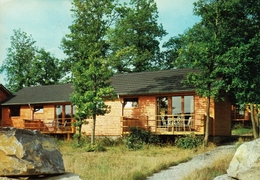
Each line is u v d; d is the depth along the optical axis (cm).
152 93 2656
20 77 5497
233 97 2853
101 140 2616
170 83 2694
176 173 1441
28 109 3362
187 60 2327
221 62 2214
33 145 655
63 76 5372
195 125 2378
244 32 2433
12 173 623
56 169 662
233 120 3762
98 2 2548
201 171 1400
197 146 2231
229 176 798
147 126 2675
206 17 2308
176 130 2478
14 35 5466
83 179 1297
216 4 2289
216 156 1833
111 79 3138
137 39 4566
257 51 2252
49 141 692
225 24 2331
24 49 5578
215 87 2202
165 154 2023
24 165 625
